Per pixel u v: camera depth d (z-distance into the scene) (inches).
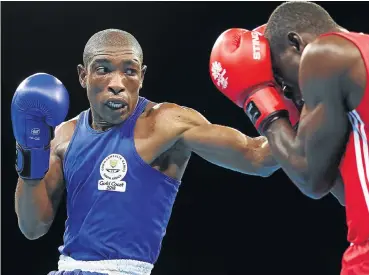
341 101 101.3
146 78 293.6
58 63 293.1
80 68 145.5
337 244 284.4
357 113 100.7
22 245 287.4
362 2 276.5
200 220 293.0
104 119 141.6
